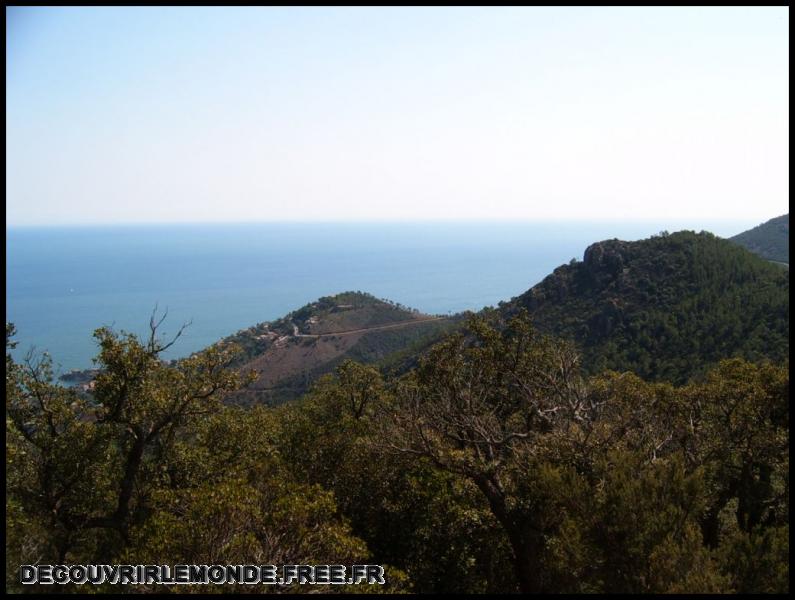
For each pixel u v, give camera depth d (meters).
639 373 50.00
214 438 17.86
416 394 18.47
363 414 25.53
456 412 17.33
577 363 19.00
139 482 16.22
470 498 17.98
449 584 16.17
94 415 15.79
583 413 16.89
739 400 18.28
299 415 22.80
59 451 14.42
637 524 10.52
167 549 10.32
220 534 10.46
